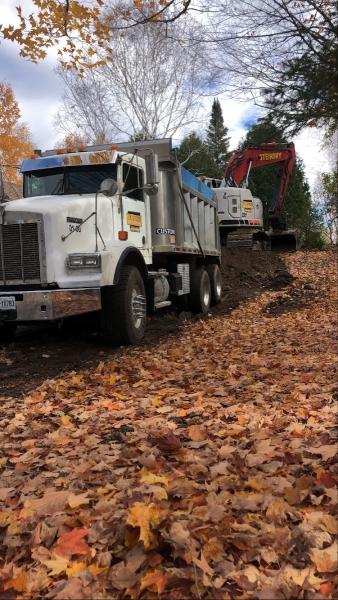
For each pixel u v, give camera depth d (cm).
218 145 3250
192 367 695
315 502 279
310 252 2241
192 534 246
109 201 830
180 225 1052
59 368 731
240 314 1234
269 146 657
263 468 325
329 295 1366
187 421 453
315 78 478
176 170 1028
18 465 377
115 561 242
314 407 468
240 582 220
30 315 710
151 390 589
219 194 1922
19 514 292
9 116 2689
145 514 253
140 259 888
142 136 2125
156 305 986
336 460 328
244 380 592
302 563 231
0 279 742
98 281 732
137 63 1933
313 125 541
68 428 459
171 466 341
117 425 455
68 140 2106
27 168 885
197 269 1280
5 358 785
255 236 2088
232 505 275
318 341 823
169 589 219
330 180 2786
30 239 736
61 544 252
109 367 704
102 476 336
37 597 224
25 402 572
